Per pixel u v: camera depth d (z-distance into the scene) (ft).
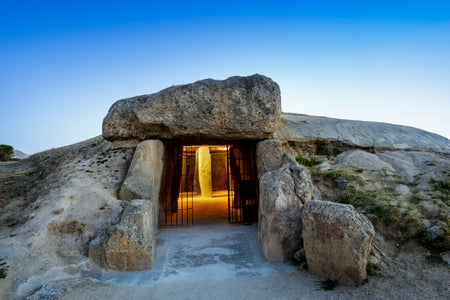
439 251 19.77
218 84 32.09
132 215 22.26
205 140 34.19
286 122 42.70
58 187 28.50
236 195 43.21
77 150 43.52
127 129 33.91
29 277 18.83
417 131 45.19
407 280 17.90
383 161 33.40
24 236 22.34
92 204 25.77
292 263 21.56
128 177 28.50
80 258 21.36
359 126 43.39
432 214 23.53
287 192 23.44
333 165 34.01
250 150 37.68
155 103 31.68
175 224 33.30
